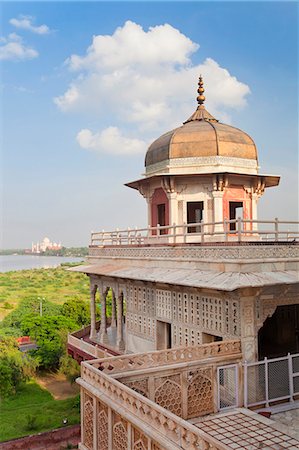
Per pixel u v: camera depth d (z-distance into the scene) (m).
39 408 33.28
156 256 18.22
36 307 69.31
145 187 23.53
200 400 13.15
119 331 21.70
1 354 39.72
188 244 16.41
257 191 21.97
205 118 24.09
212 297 15.09
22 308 68.38
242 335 13.83
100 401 11.55
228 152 21.47
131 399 10.14
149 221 23.47
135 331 20.06
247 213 21.86
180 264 16.58
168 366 12.77
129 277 17.81
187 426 8.35
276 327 20.22
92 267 22.80
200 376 13.20
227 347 13.75
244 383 13.58
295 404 13.90
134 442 9.97
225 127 22.59
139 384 12.38
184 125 23.25
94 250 24.03
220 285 13.12
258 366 13.91
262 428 11.95
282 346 19.55
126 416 10.04
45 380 40.72
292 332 20.39
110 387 11.05
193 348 13.34
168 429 8.91
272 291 14.52
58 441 27.39
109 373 12.30
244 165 21.83
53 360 42.06
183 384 12.93
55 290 112.12
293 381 14.37
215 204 20.80
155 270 17.64
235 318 14.08
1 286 120.62
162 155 22.31
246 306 13.93
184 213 21.33
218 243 15.03
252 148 22.27
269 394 13.89
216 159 21.20
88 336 26.72
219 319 14.77
